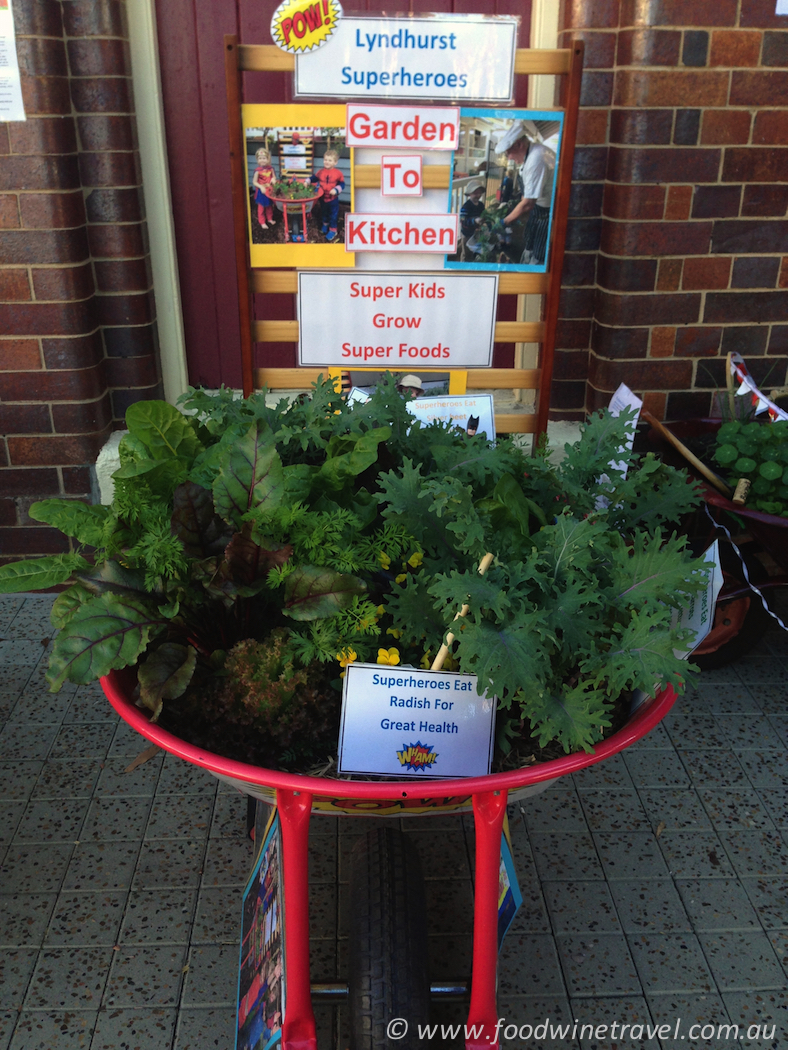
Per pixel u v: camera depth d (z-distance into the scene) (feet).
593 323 11.75
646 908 7.64
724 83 10.22
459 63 7.99
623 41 10.19
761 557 11.79
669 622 5.22
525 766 5.15
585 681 4.80
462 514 4.97
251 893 6.34
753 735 9.71
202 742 5.11
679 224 10.82
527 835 8.41
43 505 5.46
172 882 7.84
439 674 4.88
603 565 5.23
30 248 10.53
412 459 6.25
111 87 10.28
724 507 9.00
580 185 10.98
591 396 12.00
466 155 8.38
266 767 5.10
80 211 10.70
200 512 5.17
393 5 10.95
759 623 10.41
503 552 5.16
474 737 4.96
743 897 7.75
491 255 8.84
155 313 11.77
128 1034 6.53
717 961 7.16
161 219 11.31
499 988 6.93
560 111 8.21
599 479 6.45
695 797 8.87
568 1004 6.81
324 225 8.63
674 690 4.83
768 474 8.79
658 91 10.18
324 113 8.16
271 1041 5.10
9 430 11.43
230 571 5.02
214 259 11.96
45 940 7.27
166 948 7.22
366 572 5.48
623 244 10.86
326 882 7.88
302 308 9.03
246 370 9.31
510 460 5.84
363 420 6.27
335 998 6.03
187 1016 6.68
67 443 11.53
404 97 8.10
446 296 9.04
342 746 4.96
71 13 9.93
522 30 11.20
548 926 7.47
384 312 9.08
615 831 8.46
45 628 11.49
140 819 8.54
